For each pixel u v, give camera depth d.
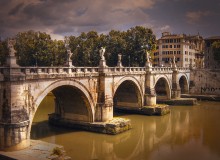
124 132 46.62
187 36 134.62
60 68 37.94
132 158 35.88
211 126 52.97
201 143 42.41
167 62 121.75
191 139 44.50
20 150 31.53
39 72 34.75
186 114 63.97
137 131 48.38
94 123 44.91
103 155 36.56
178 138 44.97
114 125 43.81
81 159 34.53
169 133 47.78
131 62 87.88
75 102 45.94
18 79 31.23
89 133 44.53
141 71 60.25
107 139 42.50
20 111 31.73
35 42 84.12
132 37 88.19
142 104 62.22
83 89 42.81
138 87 59.97
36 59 82.75
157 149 39.47
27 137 32.72
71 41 94.88
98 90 46.41
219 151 38.88
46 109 64.81
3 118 31.19
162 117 59.97
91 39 90.44
